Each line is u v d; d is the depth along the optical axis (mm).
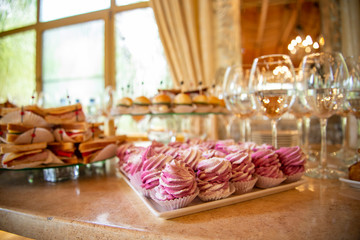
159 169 449
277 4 2051
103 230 361
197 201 441
